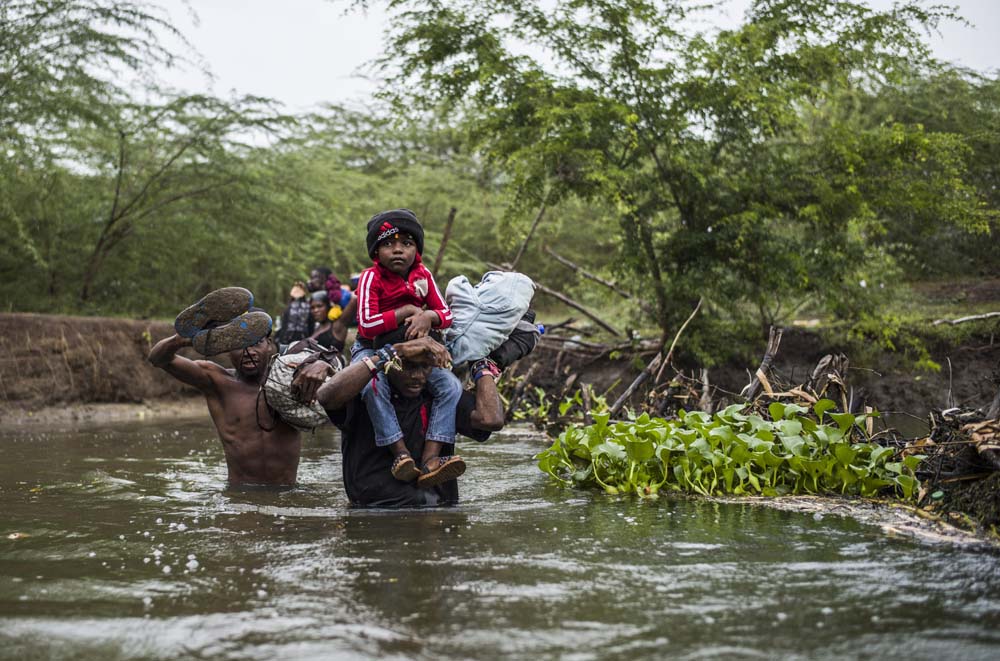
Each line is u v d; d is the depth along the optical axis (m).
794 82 9.82
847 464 4.95
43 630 2.57
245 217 14.84
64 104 12.09
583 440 5.75
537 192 10.85
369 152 25.14
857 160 9.72
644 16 9.73
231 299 5.16
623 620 2.63
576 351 11.21
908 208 10.24
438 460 4.74
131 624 2.62
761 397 6.35
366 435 4.86
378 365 4.60
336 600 2.86
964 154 11.53
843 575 3.14
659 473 5.35
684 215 10.54
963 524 4.06
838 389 6.28
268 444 5.53
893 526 4.05
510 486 5.48
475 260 20.53
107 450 7.40
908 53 10.08
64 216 13.65
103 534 3.95
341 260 19.83
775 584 3.02
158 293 15.33
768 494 5.00
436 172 22.67
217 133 14.20
